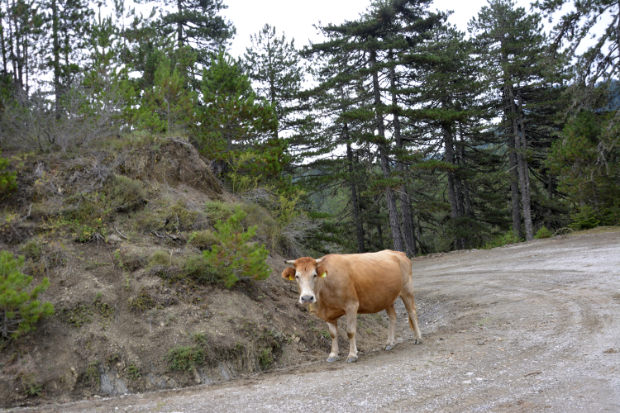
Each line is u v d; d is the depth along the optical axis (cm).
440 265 1991
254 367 709
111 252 823
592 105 2194
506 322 837
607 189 2248
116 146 1096
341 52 2755
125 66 1411
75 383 588
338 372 629
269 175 1555
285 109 2786
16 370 575
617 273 1141
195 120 1521
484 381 510
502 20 2994
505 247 2197
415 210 3381
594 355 565
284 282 1038
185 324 711
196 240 943
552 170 2386
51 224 834
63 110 1199
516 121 2980
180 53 1883
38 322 645
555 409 409
